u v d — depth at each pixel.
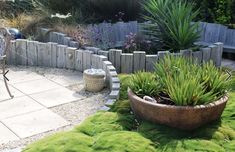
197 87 3.89
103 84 5.15
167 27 6.59
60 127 4.11
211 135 3.79
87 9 7.71
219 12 7.52
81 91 5.12
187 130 3.87
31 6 7.42
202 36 7.50
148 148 3.47
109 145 3.48
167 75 4.16
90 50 5.98
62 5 7.45
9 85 5.27
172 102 4.01
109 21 7.79
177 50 6.46
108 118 4.12
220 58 6.44
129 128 4.00
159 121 3.89
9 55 6.17
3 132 3.97
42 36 6.76
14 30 6.50
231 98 4.69
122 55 5.78
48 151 3.41
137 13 8.01
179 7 6.57
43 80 5.50
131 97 4.12
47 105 4.65
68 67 6.02
